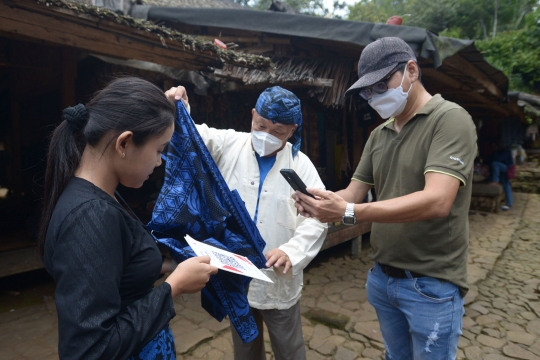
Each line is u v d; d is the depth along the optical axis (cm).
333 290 395
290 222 178
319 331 306
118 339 83
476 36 2339
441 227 151
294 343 181
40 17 255
